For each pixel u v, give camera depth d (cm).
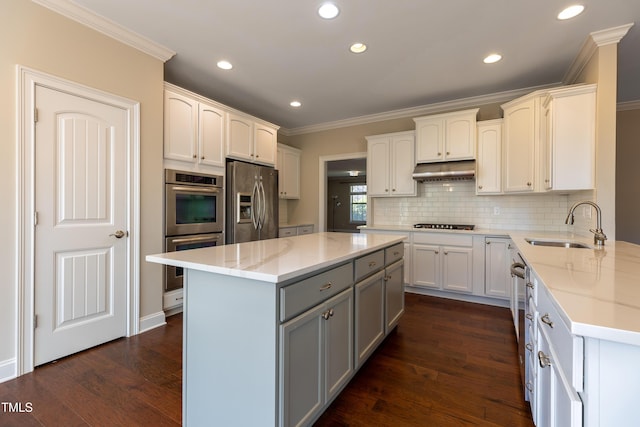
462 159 370
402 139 419
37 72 202
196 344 149
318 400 151
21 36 196
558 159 262
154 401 172
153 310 276
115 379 194
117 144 247
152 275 275
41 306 207
